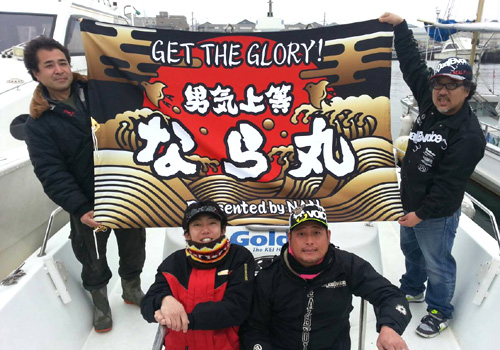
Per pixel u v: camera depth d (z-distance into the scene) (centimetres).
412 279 269
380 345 155
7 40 477
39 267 227
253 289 176
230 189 225
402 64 238
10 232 329
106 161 220
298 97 227
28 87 415
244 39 223
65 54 207
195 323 164
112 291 292
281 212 221
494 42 795
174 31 221
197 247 171
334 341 178
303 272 167
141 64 222
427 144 212
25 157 331
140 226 220
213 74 226
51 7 487
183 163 225
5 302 196
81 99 221
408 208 231
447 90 196
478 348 223
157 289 176
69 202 208
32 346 203
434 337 245
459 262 270
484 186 847
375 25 221
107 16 628
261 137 228
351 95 225
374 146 226
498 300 221
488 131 801
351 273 173
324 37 223
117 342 247
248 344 175
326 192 225
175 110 226
